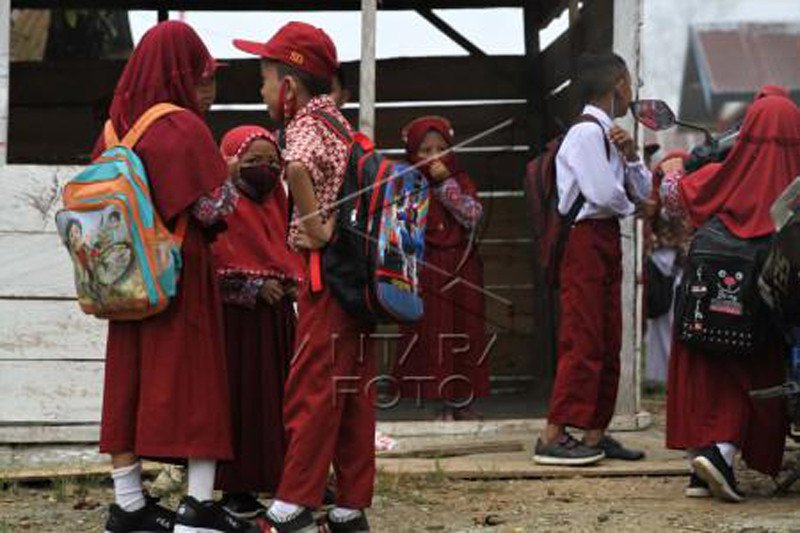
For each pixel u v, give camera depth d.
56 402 8.16
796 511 6.84
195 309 5.98
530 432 9.05
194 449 5.91
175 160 5.85
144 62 6.05
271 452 6.73
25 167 8.09
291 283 6.83
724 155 7.32
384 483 7.57
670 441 7.20
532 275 11.43
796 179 6.66
